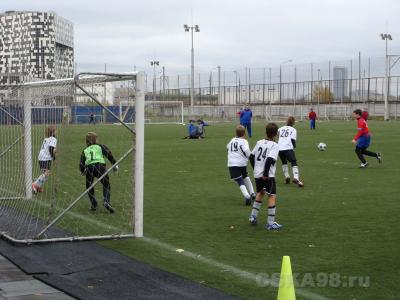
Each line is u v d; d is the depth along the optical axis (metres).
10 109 10.88
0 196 11.24
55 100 8.62
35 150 10.94
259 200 8.73
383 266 6.39
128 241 7.80
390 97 67.56
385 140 28.34
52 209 8.63
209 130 42.06
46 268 6.46
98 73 7.86
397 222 8.79
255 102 83.81
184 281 5.91
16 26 95.94
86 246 7.54
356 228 8.41
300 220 9.07
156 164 18.23
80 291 5.59
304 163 18.16
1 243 7.83
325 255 6.90
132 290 5.62
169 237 8.01
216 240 7.79
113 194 11.94
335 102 73.88
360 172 15.62
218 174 15.52
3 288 5.75
